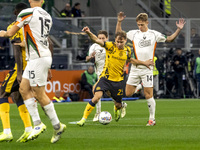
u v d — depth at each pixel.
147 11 87.12
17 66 21.86
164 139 21.97
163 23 75.00
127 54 29.39
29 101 20.50
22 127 29.09
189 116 37.81
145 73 30.38
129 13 87.19
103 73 29.53
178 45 75.50
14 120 34.91
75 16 76.19
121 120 34.28
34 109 20.53
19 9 23.30
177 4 91.00
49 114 20.33
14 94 22.52
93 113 42.69
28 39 20.00
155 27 74.81
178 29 30.42
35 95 20.31
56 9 80.62
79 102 62.69
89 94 67.06
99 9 88.12
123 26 72.06
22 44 21.67
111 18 72.38
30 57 20.05
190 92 71.56
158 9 87.56
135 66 30.69
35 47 19.94
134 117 37.19
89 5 87.94
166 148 18.64
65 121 33.88
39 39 20.02
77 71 67.75
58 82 65.25
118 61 29.14
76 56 73.25
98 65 36.22
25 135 21.95
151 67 30.42
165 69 70.62
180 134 24.12
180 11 87.00
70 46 73.50
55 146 19.83
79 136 23.70
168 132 25.19
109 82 29.31
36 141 21.88
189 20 75.88
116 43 29.06
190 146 19.22
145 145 19.78
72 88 66.94
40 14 20.14
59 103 59.91
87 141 21.50
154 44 30.59
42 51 20.08
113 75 29.31
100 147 19.31
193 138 22.34
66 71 66.31
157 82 70.50
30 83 20.03
